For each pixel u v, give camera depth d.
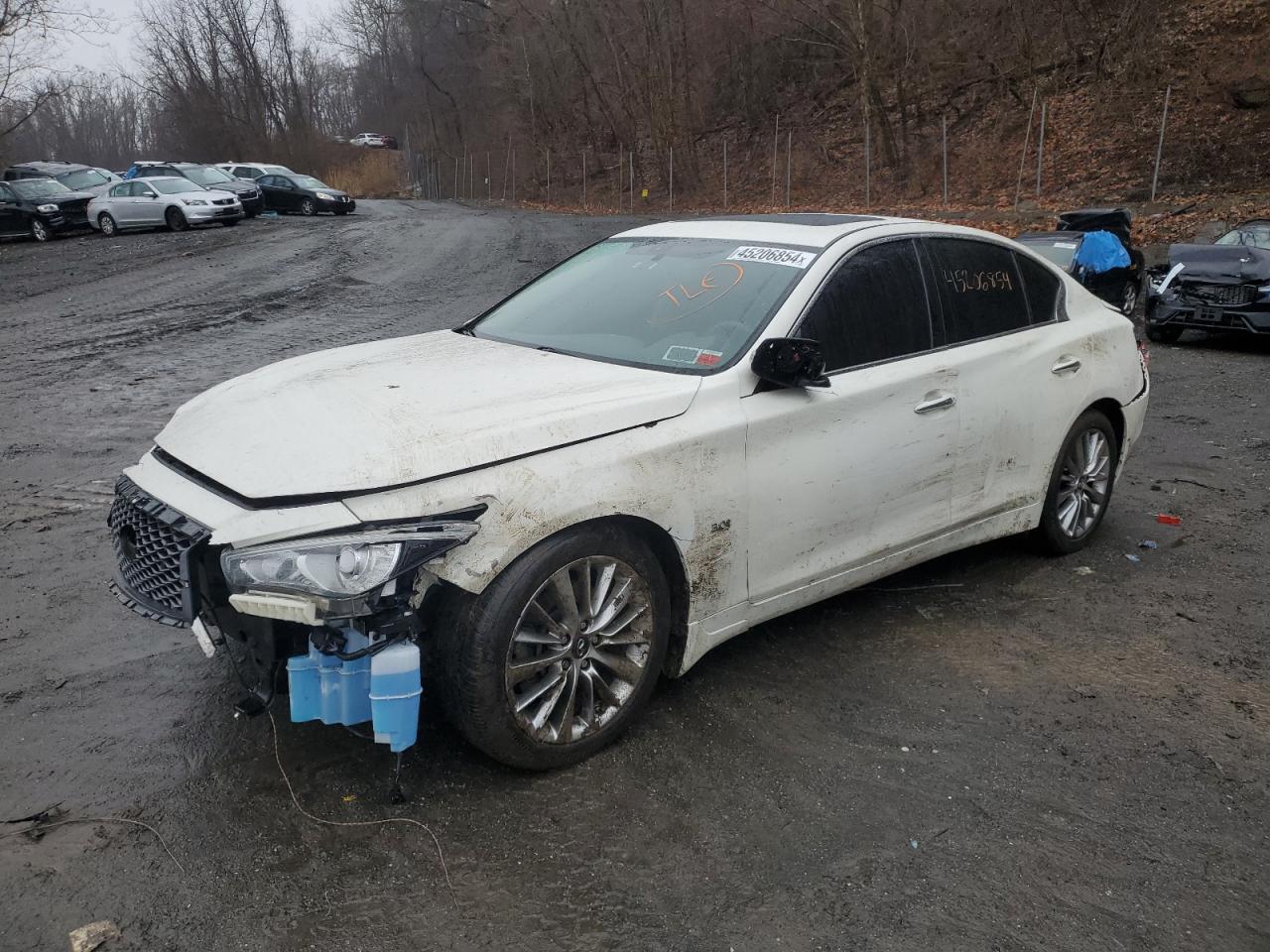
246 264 19.78
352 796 3.12
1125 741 3.57
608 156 50.28
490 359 3.83
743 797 3.19
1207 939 2.64
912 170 32.81
